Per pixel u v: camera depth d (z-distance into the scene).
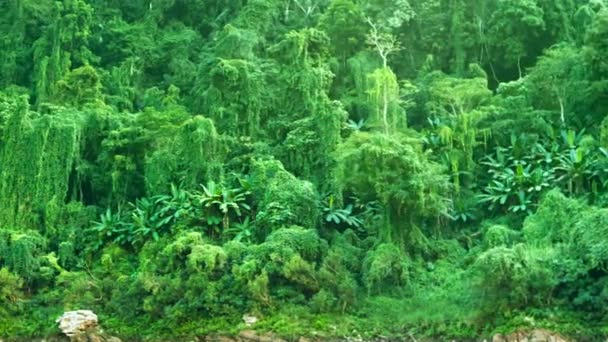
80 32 46.66
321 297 30.03
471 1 45.69
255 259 30.98
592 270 28.14
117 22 50.31
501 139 37.75
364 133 33.75
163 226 35.22
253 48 45.12
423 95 42.16
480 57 45.06
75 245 36.16
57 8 47.09
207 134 37.41
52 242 36.47
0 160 38.03
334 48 44.91
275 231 32.09
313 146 37.72
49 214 36.78
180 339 30.39
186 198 35.56
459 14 45.25
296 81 41.12
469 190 36.31
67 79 43.03
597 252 27.28
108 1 53.41
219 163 37.22
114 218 36.72
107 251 35.38
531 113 37.53
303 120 38.75
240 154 38.84
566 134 35.91
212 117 40.47
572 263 28.30
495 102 39.19
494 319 28.00
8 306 32.91
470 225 35.34
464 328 28.39
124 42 48.88
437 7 46.66
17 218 36.75
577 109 37.97
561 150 35.56
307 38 42.84
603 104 37.47
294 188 33.88
